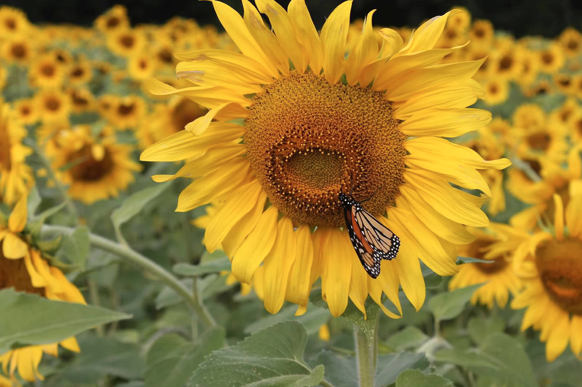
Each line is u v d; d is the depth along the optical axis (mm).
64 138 1331
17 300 494
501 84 2084
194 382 543
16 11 2582
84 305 498
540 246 811
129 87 2309
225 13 580
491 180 1015
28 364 701
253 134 592
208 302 1128
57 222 953
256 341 567
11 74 2506
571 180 908
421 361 650
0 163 998
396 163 580
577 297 792
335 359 665
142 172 1695
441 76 560
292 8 559
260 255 580
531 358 889
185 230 1383
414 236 571
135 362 860
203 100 580
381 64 562
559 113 1759
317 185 588
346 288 564
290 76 590
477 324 916
